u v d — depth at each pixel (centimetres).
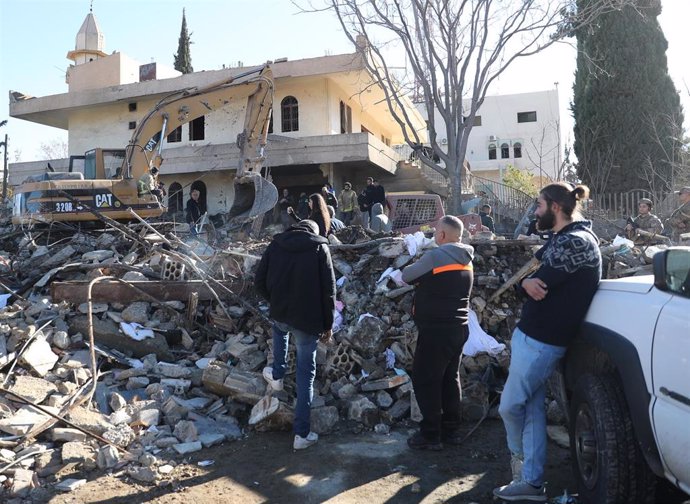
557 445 460
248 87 1462
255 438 482
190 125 2314
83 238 1125
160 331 632
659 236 962
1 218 1655
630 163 2338
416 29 1772
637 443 308
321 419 490
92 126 2433
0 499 370
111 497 381
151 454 442
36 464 409
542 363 353
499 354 561
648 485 307
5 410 454
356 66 2038
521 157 4388
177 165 2175
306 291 450
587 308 349
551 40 1739
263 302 670
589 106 2431
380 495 385
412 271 448
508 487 369
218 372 536
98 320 625
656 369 280
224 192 2234
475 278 633
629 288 323
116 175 1330
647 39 2359
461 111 1817
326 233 512
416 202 1301
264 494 388
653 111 2342
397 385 532
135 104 2375
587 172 2367
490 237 793
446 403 467
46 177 1237
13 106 2464
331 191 1572
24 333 557
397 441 474
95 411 484
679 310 272
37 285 757
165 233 1145
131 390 536
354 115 2611
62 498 378
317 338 466
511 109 4456
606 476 309
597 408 320
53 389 501
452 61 1769
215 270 739
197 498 381
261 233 1352
